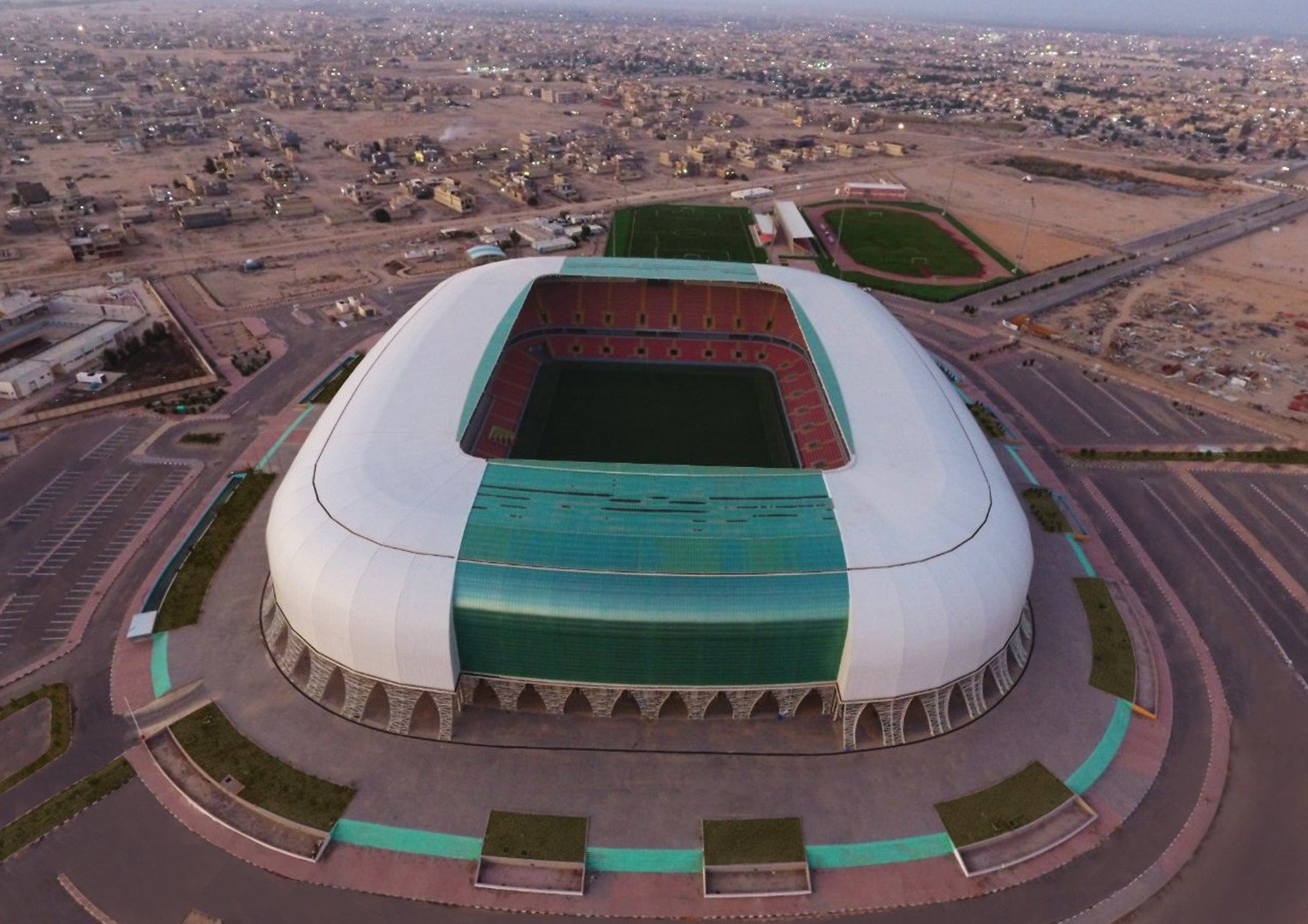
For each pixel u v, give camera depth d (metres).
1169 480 133.75
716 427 147.00
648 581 82.75
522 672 85.69
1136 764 83.81
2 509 116.69
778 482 97.06
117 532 112.62
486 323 131.00
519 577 82.25
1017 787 80.44
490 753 82.69
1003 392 162.75
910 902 70.62
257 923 66.94
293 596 85.00
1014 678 93.12
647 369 167.62
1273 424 152.88
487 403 143.12
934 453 103.56
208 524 114.19
